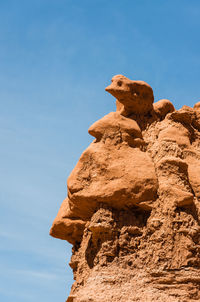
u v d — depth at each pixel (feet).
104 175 74.90
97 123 78.18
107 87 80.94
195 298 68.80
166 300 67.56
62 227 85.25
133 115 82.12
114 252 72.33
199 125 83.87
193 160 79.10
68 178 77.41
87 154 76.59
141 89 81.51
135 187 73.92
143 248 72.54
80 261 78.59
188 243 70.90
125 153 76.23
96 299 67.67
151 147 78.84
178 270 70.03
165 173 75.00
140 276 70.38
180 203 72.84
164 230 71.87
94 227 72.95
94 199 74.54
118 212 74.79
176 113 81.41
